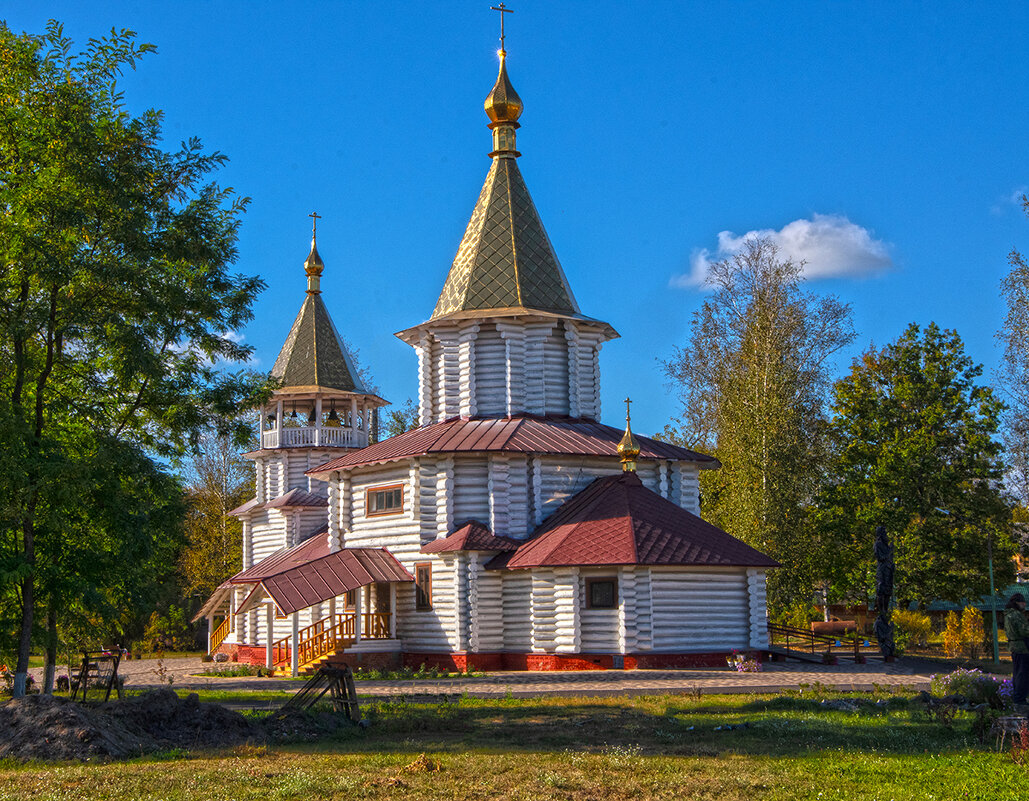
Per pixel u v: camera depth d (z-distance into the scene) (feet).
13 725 50.70
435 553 108.58
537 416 119.65
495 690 82.02
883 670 100.12
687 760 46.34
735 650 102.73
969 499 151.12
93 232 70.28
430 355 125.39
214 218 75.05
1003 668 108.68
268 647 120.67
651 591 99.91
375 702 71.82
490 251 125.59
